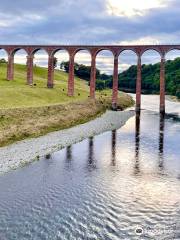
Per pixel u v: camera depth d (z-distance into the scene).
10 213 32.94
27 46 122.31
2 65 191.25
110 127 81.25
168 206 35.00
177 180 43.00
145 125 86.00
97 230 30.05
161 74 111.81
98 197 37.19
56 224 30.95
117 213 33.31
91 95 119.38
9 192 38.09
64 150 57.59
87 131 74.44
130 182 42.16
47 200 36.16
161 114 110.81
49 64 121.56
